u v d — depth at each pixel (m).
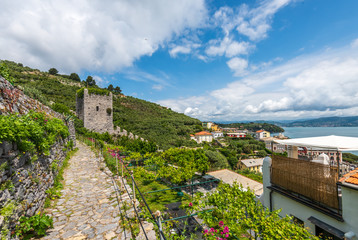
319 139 5.82
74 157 12.88
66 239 3.79
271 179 6.41
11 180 3.64
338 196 4.15
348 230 3.86
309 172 4.92
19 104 5.74
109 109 34.00
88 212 5.11
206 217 4.85
